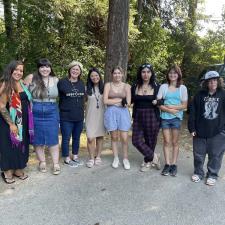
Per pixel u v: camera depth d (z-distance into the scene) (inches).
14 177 200.2
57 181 197.6
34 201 172.7
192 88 428.1
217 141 192.5
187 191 187.2
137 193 183.5
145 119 207.2
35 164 223.8
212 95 189.9
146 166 217.6
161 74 546.3
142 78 204.2
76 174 208.7
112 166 221.1
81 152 251.8
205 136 192.2
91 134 219.3
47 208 165.6
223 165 230.1
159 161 225.9
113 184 194.5
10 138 186.2
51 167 219.1
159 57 541.0
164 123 207.0
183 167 225.8
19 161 191.6
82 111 216.8
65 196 178.5
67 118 212.4
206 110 189.8
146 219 156.9
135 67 518.3
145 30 535.2
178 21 615.5
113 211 163.9
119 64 298.4
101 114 219.0
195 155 199.8
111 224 152.3
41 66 196.1
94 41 452.8
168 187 191.8
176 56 584.1
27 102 191.2
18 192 182.4
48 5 367.9
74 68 205.5
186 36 597.3
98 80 215.9
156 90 204.2
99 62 442.9
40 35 375.9
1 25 378.6
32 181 196.7
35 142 202.2
